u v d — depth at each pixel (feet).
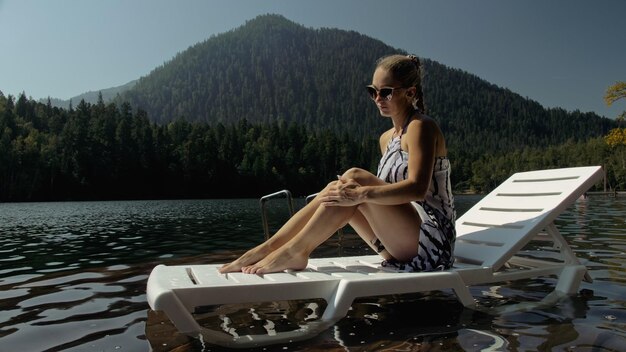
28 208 77.92
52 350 5.41
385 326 6.27
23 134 189.78
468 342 5.57
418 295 8.29
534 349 5.30
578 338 5.72
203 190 204.54
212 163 208.33
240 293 5.96
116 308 7.55
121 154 184.75
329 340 5.65
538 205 8.84
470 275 7.40
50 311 7.38
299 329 6.14
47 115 227.61
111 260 14.15
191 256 14.99
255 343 5.53
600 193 133.39
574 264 8.66
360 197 6.78
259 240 20.68
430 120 7.36
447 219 7.66
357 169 7.20
